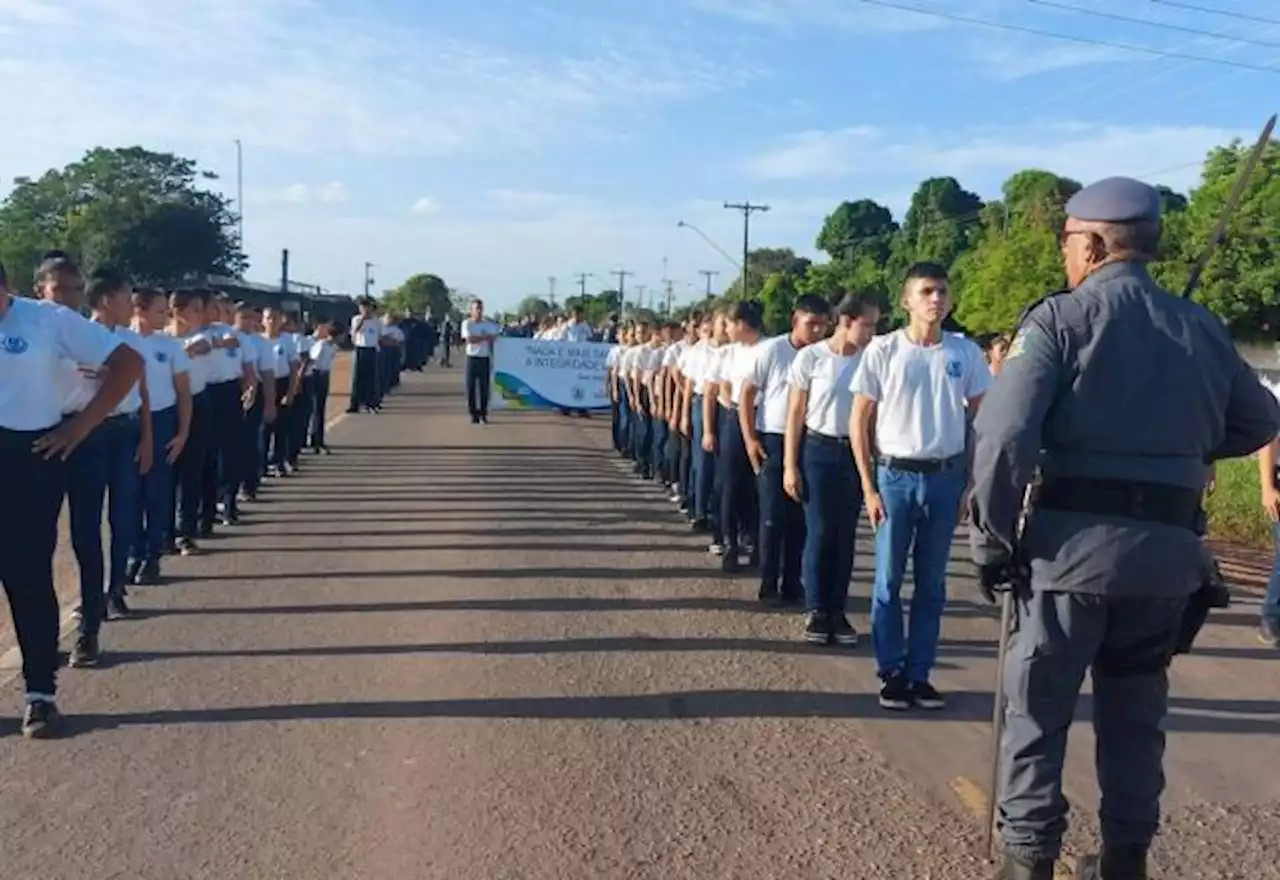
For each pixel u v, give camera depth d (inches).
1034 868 150.3
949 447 238.5
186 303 374.3
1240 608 345.1
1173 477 144.3
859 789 200.7
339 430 802.8
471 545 402.6
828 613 288.7
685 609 319.6
